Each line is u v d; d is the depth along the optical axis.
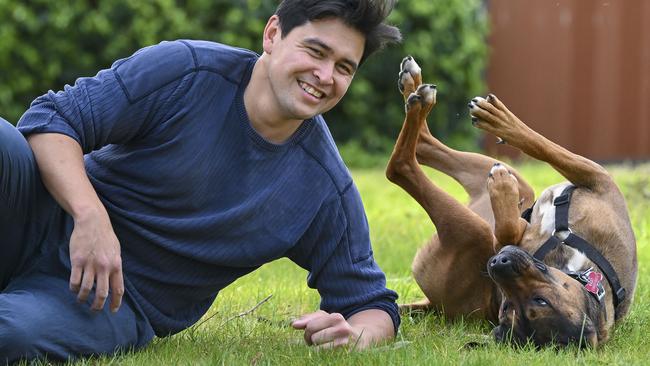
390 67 12.78
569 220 4.76
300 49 3.64
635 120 12.94
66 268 3.71
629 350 4.21
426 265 5.08
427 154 5.52
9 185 3.55
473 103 4.93
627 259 4.74
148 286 3.87
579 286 4.21
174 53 3.73
